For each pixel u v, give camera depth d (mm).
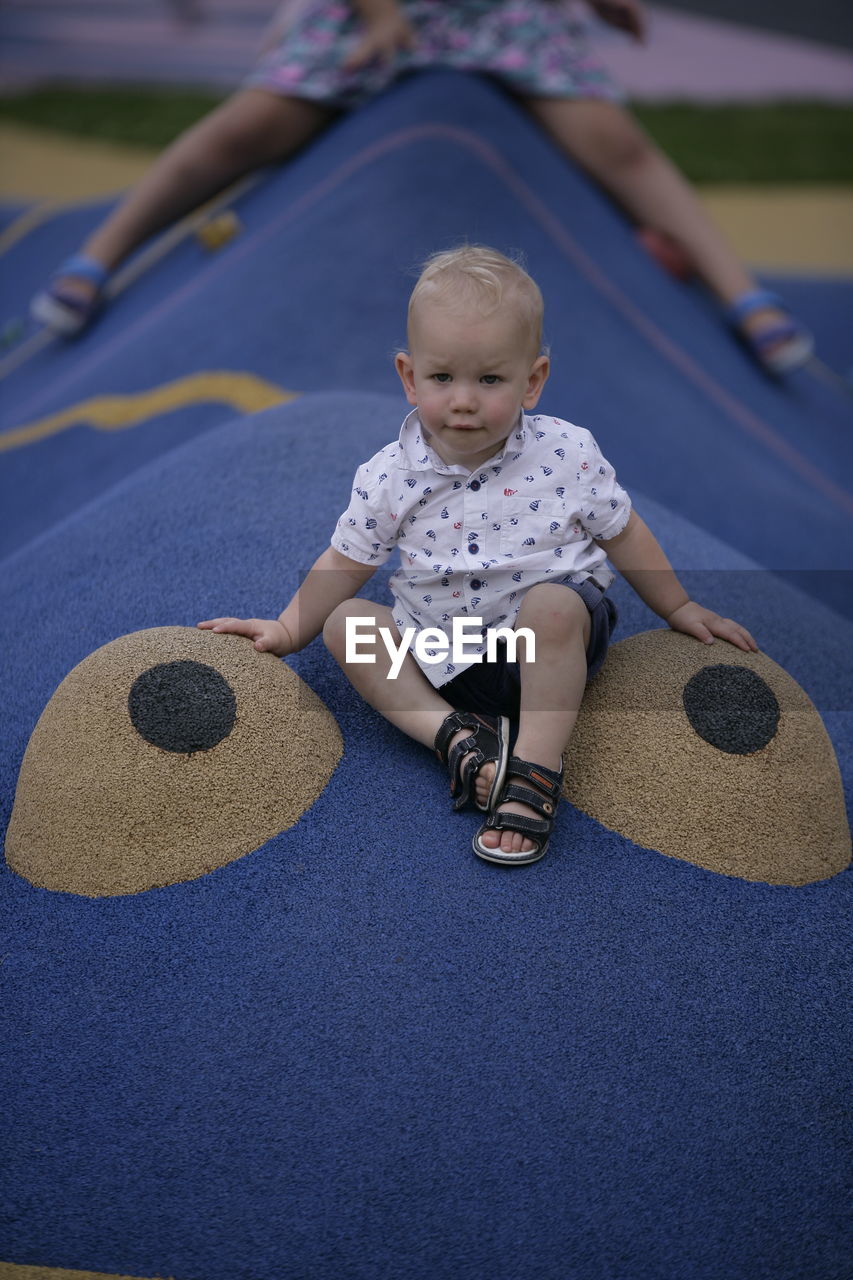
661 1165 1871
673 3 16156
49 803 2324
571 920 2191
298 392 4371
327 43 5977
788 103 12797
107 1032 2043
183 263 6043
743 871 2311
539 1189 1836
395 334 4637
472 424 2133
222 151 6055
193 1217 1814
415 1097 1936
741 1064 2002
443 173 5328
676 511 4340
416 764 2482
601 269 5578
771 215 9883
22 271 7637
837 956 2186
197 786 2299
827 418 6137
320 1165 1863
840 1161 1902
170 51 14492
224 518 3070
